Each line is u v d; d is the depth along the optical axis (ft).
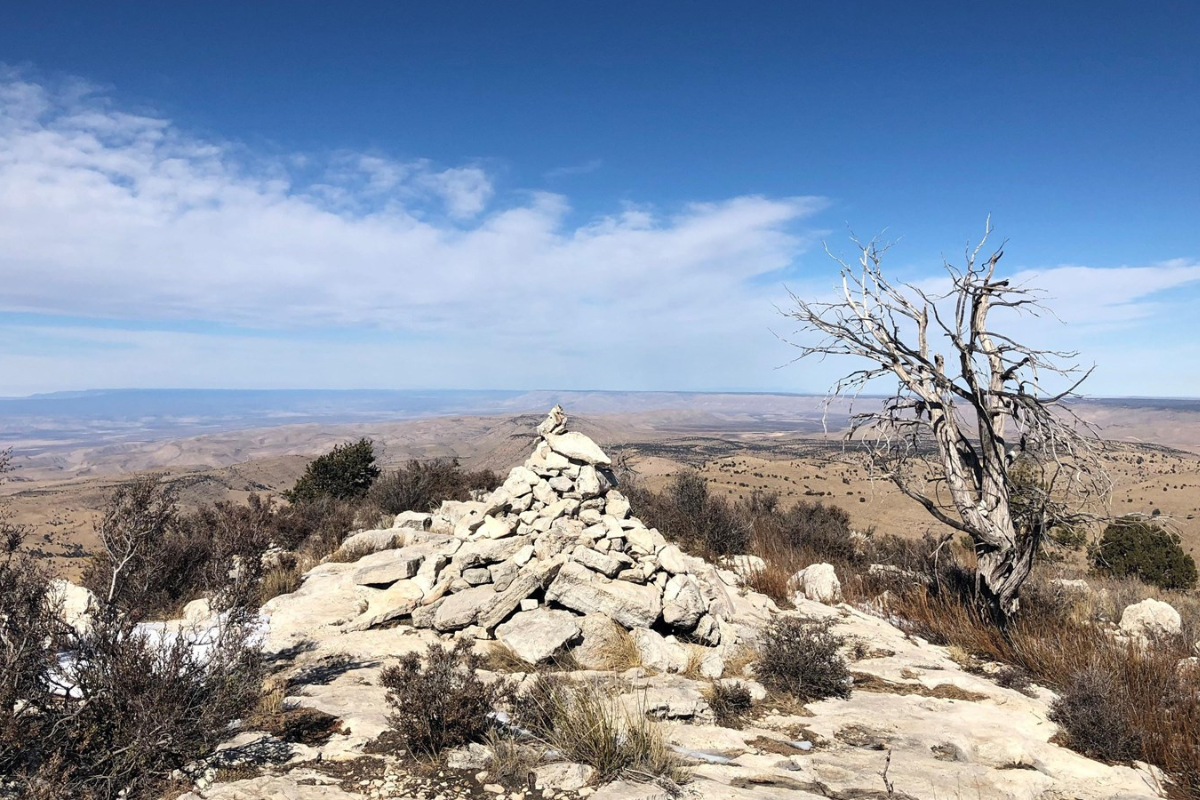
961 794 16.33
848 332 39.68
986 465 35.68
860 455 40.29
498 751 16.51
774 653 24.95
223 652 17.93
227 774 15.25
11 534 17.67
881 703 23.54
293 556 40.29
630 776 15.92
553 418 36.52
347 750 16.63
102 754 15.01
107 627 16.87
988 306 36.14
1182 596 56.65
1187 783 18.78
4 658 14.99
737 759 17.98
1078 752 20.77
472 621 27.35
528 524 32.07
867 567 47.67
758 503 69.87
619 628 27.14
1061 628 33.83
